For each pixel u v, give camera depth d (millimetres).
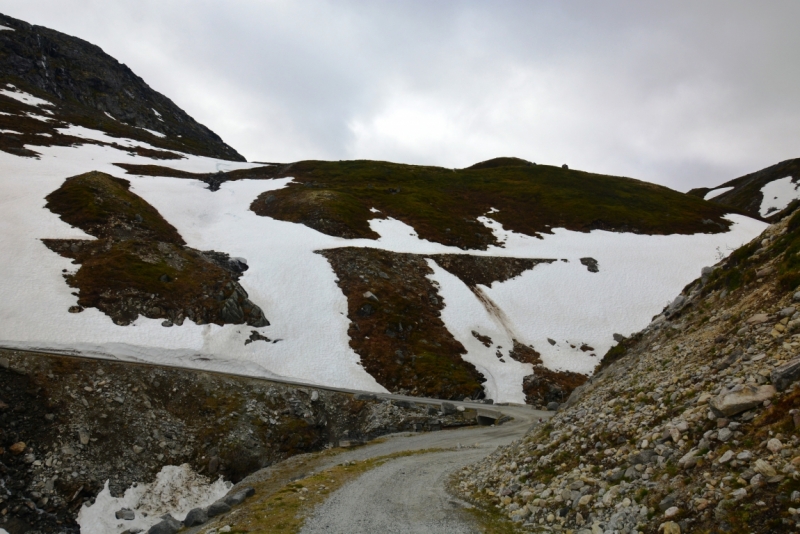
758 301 16328
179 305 55469
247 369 50000
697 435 11867
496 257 87812
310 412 43406
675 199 135250
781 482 8625
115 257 59594
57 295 50406
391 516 16703
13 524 26500
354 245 83250
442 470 24688
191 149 174875
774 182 182125
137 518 30109
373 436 42062
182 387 40719
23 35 189125
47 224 65250
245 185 117688
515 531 13562
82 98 186125
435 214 106500
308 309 63562
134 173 106750
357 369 55688
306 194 105312
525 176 150750
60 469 30266
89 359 39656
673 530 9570
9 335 42875
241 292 60438
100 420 34625
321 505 18766
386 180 135875
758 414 10719
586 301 77875
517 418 44875
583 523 12148
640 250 95875
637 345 24844
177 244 74000
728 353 14703
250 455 37094
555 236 103625
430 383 54812
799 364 10812
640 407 15641
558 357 65938
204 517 20859
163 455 34812
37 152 101438
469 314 71250
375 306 66000
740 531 8414
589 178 152750
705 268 25312
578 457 15672
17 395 33188
